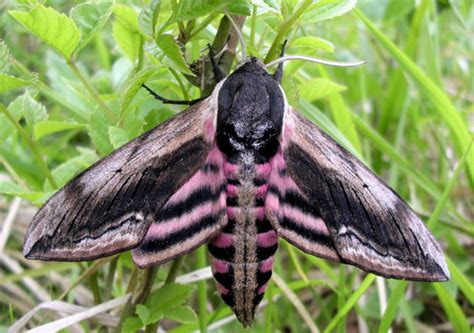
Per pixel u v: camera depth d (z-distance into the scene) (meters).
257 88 0.27
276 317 0.36
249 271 0.27
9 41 0.41
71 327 0.33
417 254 0.27
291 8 0.28
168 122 0.28
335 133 0.35
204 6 0.26
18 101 0.31
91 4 0.29
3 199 0.39
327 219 0.28
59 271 0.38
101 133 0.30
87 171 0.27
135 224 0.27
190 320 0.29
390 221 0.27
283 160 0.28
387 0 0.47
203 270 0.31
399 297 0.31
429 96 0.37
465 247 0.40
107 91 0.36
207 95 0.29
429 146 0.43
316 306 0.38
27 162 0.38
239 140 0.27
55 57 0.39
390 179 0.40
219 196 0.27
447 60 0.49
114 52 0.38
